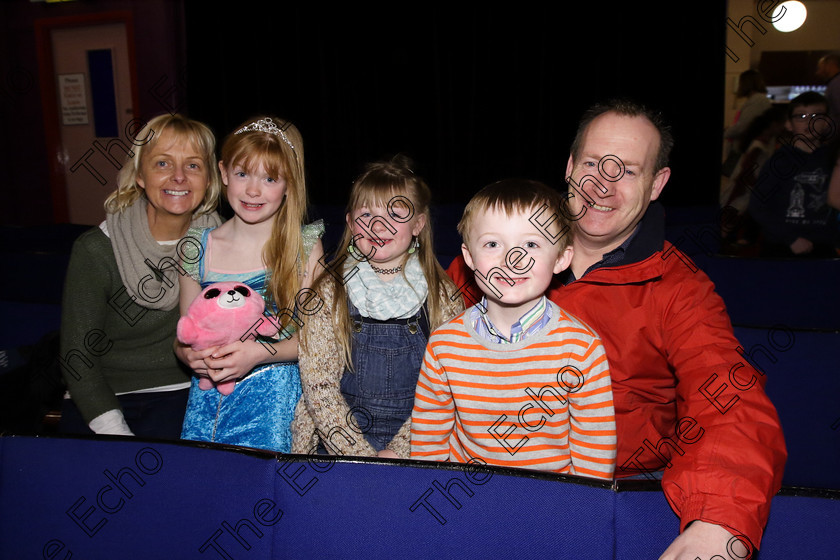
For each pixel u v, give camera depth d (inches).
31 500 47.1
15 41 254.4
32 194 266.1
